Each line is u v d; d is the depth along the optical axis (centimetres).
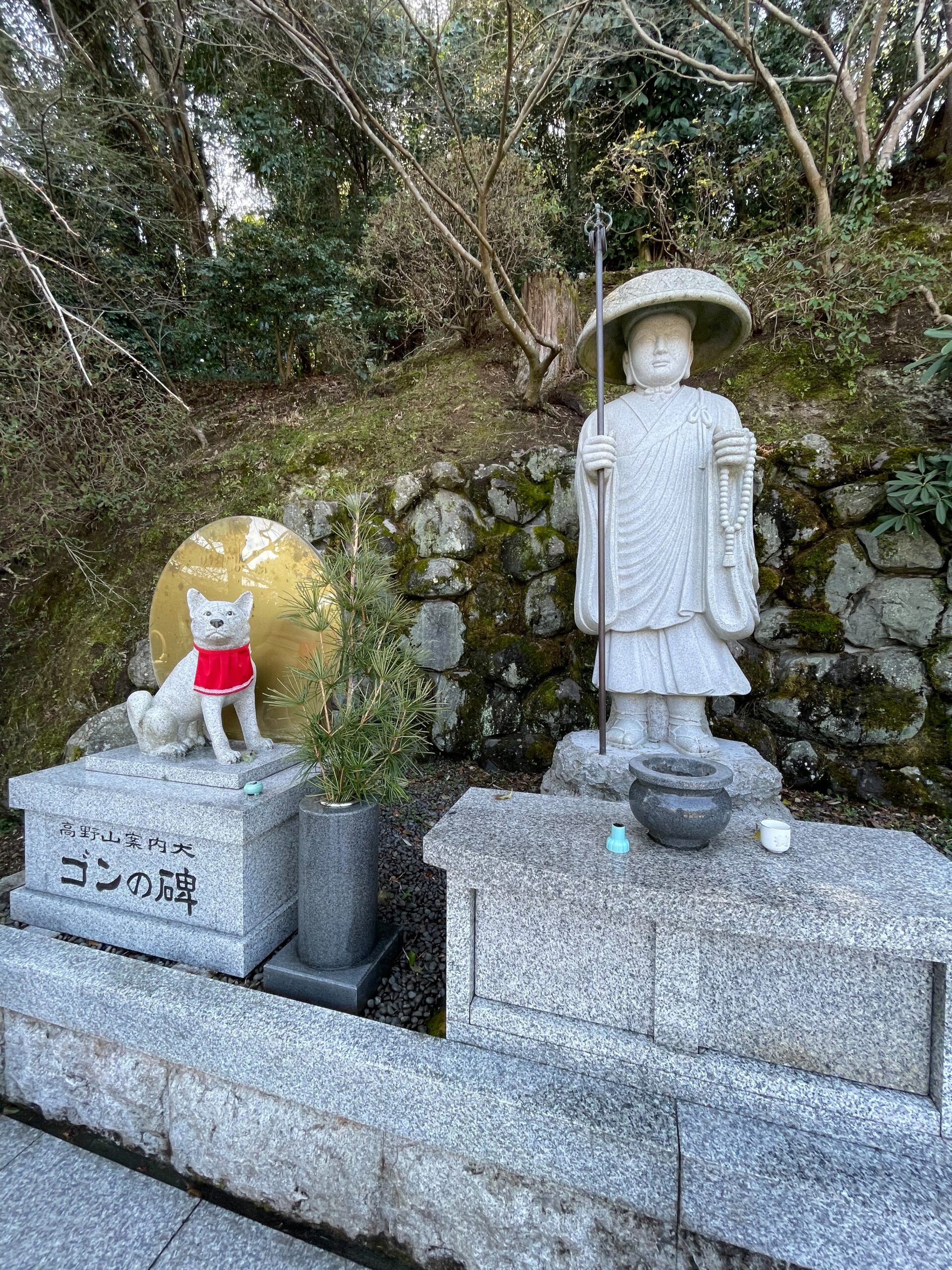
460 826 216
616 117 659
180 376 809
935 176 602
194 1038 214
